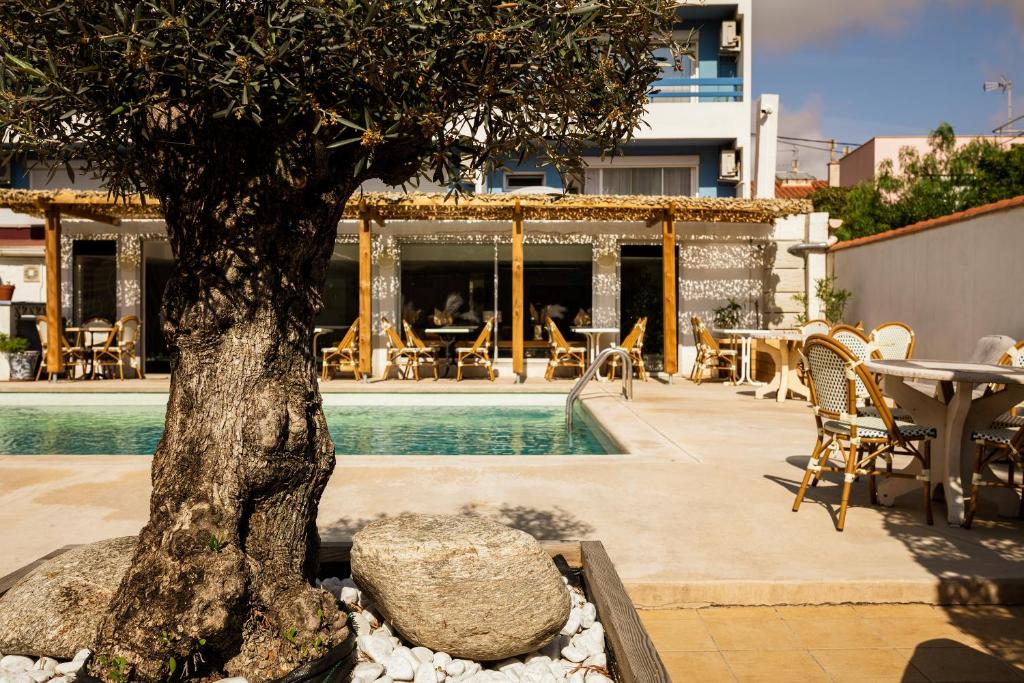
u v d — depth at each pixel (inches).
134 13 71.3
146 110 86.7
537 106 98.7
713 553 157.0
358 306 622.5
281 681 87.3
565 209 541.6
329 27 74.8
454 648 100.5
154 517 94.7
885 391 199.8
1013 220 361.1
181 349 95.4
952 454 182.2
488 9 83.5
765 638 125.6
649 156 681.0
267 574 95.6
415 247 621.9
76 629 102.4
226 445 93.7
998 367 188.1
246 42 75.5
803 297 598.5
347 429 403.2
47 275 532.4
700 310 621.6
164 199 97.7
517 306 553.3
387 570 100.7
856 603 139.4
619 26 98.2
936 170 665.0
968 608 138.1
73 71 76.8
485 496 206.4
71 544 163.3
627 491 212.5
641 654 88.4
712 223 611.5
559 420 438.0
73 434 379.6
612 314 624.1
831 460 259.4
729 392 497.0
